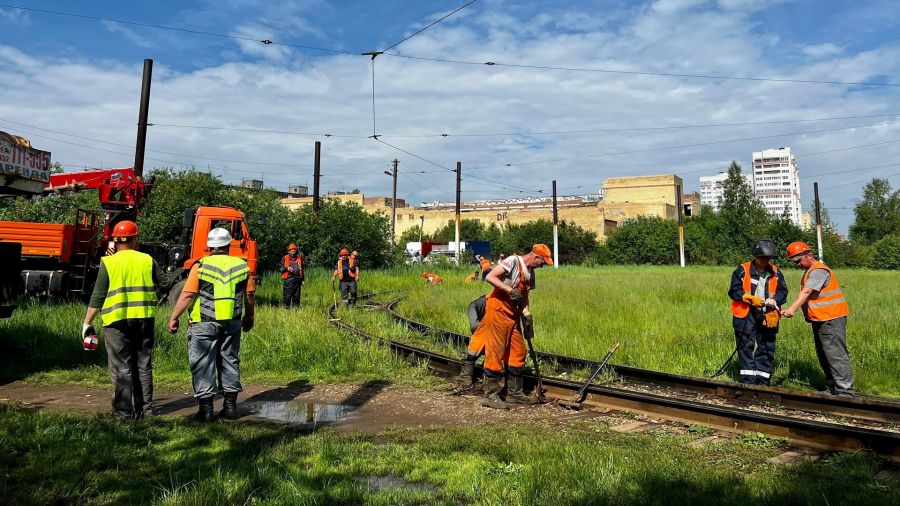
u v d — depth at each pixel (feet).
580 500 12.46
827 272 23.53
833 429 16.78
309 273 96.12
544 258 23.48
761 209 206.49
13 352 30.71
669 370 28.60
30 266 53.98
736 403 22.89
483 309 28.84
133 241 20.44
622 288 69.15
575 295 60.29
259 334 33.09
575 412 21.66
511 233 261.85
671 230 224.53
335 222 118.42
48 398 23.17
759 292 24.54
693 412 19.83
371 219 125.59
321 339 31.86
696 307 48.80
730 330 36.99
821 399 21.50
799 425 17.39
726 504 12.28
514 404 22.91
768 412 21.67
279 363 29.17
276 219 101.81
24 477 13.80
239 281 20.54
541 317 44.24
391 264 131.85
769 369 24.54
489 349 23.30
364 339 34.88
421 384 26.25
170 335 32.94
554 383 24.32
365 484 13.92
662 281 83.35
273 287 77.05
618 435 18.16
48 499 12.61
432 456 15.90
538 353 30.42
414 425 19.86
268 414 21.26
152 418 19.54
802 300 23.47
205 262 20.38
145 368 20.25
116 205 56.24
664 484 13.21
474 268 133.49
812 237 203.92
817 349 24.06
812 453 16.60
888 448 15.89
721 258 201.57
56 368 28.40
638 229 232.73
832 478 14.20
